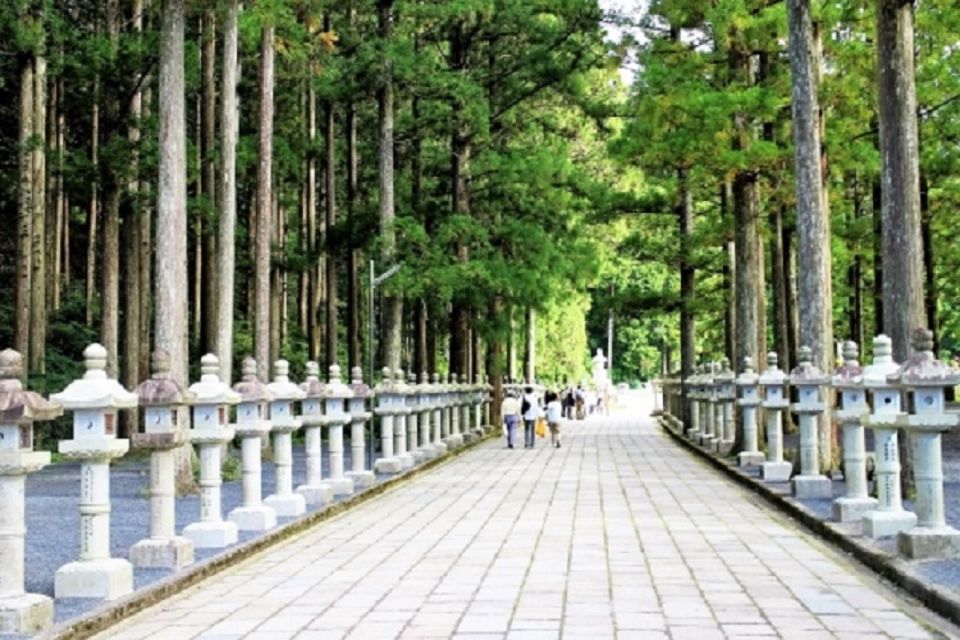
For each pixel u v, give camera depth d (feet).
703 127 63.41
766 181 73.97
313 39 75.41
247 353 104.63
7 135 103.96
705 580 29.99
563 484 60.59
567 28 91.50
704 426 89.25
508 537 39.04
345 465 71.67
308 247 100.07
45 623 23.15
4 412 23.03
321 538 39.78
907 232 44.47
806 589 28.66
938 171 82.99
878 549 32.55
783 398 57.41
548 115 108.47
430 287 84.64
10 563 22.94
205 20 76.02
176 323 53.06
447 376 95.35
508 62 99.96
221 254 62.90
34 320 83.30
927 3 64.18
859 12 62.75
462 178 98.73
